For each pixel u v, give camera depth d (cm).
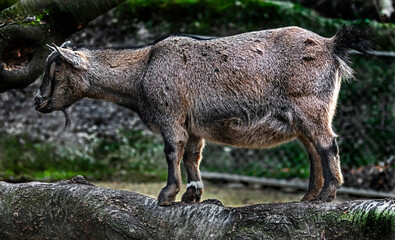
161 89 1094
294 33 1058
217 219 995
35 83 2148
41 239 1106
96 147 2189
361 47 1041
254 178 2077
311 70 1027
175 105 1089
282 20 2234
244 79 1054
